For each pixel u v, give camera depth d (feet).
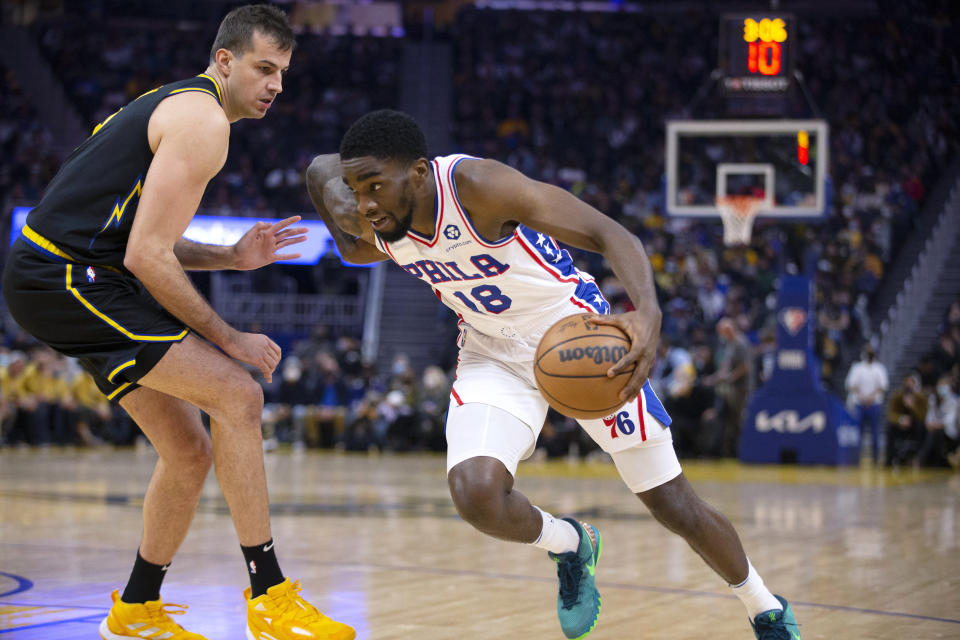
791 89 43.62
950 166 74.43
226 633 12.01
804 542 20.74
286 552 18.54
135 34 84.69
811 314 45.91
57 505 26.16
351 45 86.12
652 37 86.63
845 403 55.52
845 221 67.21
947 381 47.52
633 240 9.78
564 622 11.44
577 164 76.64
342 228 11.51
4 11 82.23
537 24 88.22
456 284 10.82
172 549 11.28
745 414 46.42
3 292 10.71
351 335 64.64
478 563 17.43
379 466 43.16
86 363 10.93
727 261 63.41
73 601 13.80
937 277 63.10
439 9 87.20
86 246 10.45
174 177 10.23
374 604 13.80
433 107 82.07
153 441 11.07
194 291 10.45
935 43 80.69
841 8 82.58
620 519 24.11
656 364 51.62
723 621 12.90
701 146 49.03
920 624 12.71
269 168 74.23
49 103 79.36
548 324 11.09
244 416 10.69
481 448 10.53
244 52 10.91
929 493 32.76
